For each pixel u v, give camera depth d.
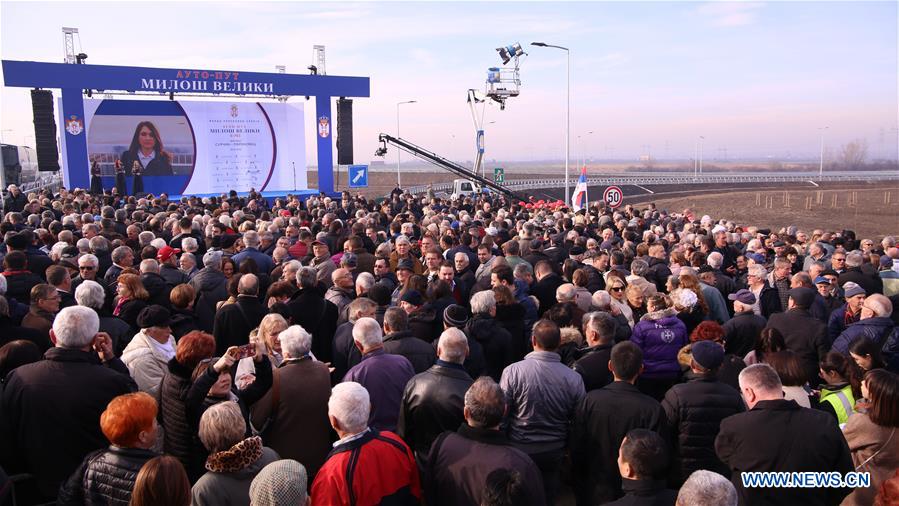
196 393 3.92
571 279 8.30
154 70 26.11
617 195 22.98
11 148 35.50
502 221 14.38
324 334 6.55
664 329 5.71
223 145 30.31
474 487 3.65
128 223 12.86
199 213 15.95
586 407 4.46
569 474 5.22
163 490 2.89
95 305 5.79
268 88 28.48
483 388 3.82
